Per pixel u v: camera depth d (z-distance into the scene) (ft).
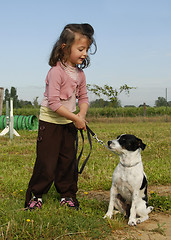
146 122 71.67
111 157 23.84
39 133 11.31
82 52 10.68
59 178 11.85
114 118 75.15
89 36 10.56
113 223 9.92
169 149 28.84
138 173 10.74
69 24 10.75
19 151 27.48
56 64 10.98
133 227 10.25
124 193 11.03
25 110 81.82
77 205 11.82
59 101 10.83
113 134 40.93
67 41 10.46
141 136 38.96
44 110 11.28
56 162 11.38
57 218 9.86
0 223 9.52
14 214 10.09
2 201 11.89
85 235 9.03
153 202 12.61
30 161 22.03
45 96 11.37
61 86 10.99
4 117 50.39
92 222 9.78
